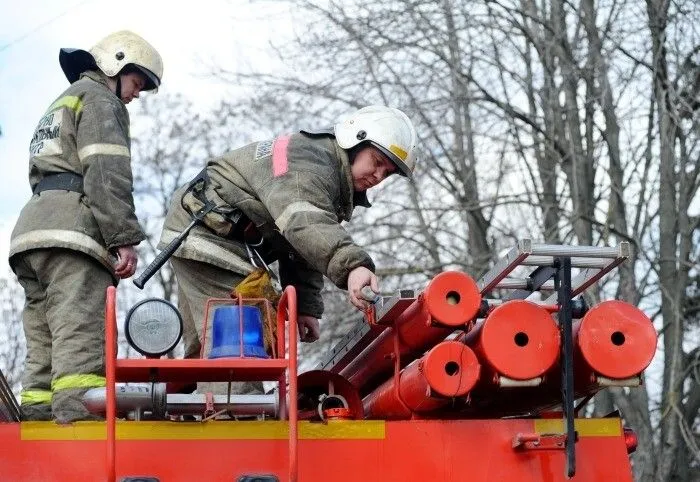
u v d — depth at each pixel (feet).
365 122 24.26
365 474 18.79
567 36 65.51
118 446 18.35
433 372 18.65
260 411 19.53
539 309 18.94
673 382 57.72
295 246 21.95
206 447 18.48
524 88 68.49
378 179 24.61
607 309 18.95
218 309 19.70
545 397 20.53
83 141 23.47
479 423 19.19
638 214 63.10
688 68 62.54
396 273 67.00
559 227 62.75
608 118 64.69
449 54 66.80
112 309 17.29
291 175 22.94
